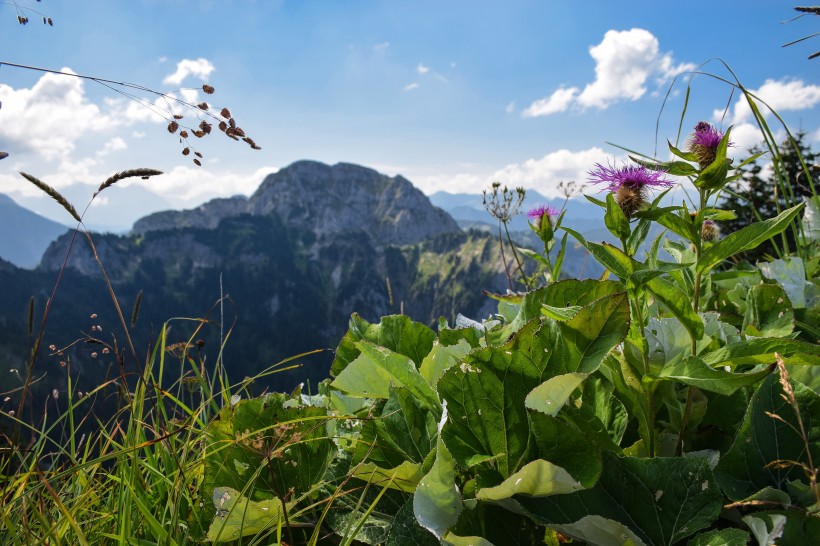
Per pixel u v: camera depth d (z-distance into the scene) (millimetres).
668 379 1117
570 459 993
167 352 1935
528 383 1057
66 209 1611
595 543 940
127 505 1358
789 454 1069
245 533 1269
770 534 895
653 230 1439
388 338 1787
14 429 1604
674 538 967
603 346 1022
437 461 1035
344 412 1661
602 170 1374
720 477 1083
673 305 1171
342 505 1355
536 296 1433
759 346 1121
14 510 1501
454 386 1077
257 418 1457
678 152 1199
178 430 1505
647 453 1215
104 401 1905
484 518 1062
